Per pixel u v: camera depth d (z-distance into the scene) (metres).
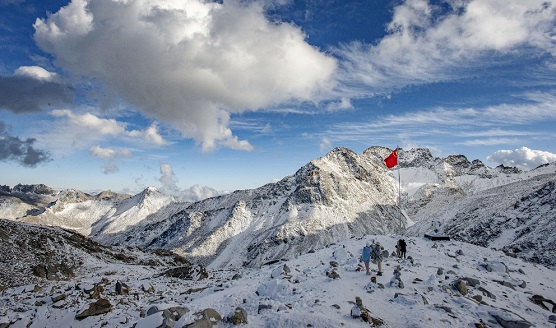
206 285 27.41
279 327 12.96
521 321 15.05
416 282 20.41
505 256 32.81
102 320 17.38
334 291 18.06
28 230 49.50
